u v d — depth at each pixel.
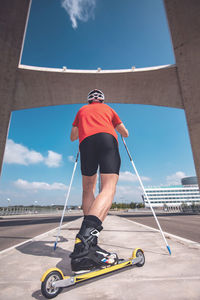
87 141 1.58
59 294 1.05
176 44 19.98
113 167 1.44
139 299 0.95
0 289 1.16
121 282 1.20
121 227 5.64
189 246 2.46
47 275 1.00
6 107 20.08
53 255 2.11
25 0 18.36
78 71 23.08
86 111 1.74
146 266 1.55
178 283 1.15
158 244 2.66
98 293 1.05
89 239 1.10
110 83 24.92
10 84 20.27
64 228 5.74
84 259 1.06
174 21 19.39
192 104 19.92
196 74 19.48
